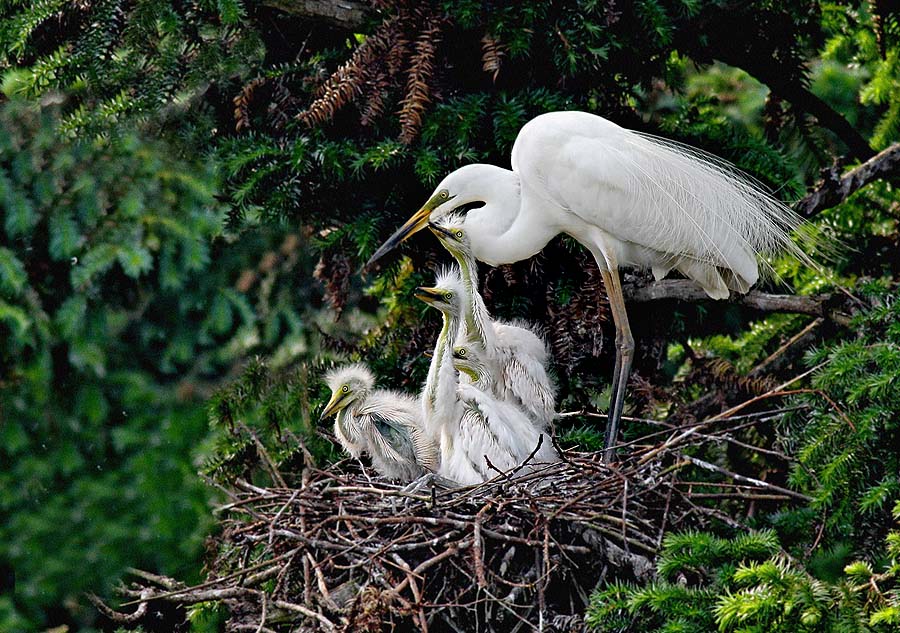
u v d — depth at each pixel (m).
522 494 9.25
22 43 12.16
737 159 12.48
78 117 12.09
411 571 8.73
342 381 10.94
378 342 12.66
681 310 12.76
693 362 12.30
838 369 9.89
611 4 11.80
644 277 12.41
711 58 13.62
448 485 10.17
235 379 12.26
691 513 9.65
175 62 12.24
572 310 11.73
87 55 12.11
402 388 12.20
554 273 12.40
